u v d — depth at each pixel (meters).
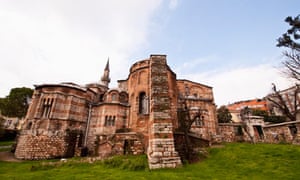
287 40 23.23
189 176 11.09
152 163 13.91
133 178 10.91
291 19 22.84
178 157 14.39
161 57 19.94
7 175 13.50
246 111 34.44
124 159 16.95
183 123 21.56
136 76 30.72
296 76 23.36
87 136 30.27
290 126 23.80
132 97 30.59
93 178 11.47
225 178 10.49
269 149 16.41
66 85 30.34
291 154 13.99
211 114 34.94
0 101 50.38
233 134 33.31
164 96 17.27
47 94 29.02
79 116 30.66
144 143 22.14
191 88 51.09
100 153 22.97
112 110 30.44
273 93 32.59
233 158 14.95
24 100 54.44
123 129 28.38
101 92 41.53
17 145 26.77
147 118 26.48
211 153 17.56
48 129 26.52
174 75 30.12
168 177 10.89
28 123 27.33
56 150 26.02
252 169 12.02
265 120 42.12
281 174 10.47
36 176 12.74
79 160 17.95
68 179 11.48
